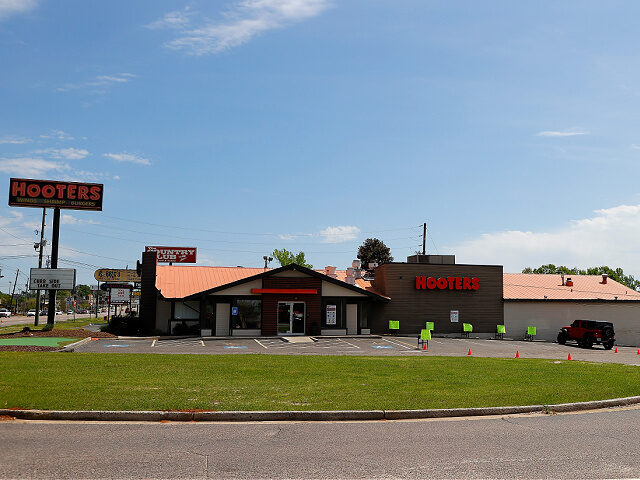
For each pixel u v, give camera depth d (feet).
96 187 131.44
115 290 183.83
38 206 127.44
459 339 134.31
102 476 22.71
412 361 70.23
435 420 35.94
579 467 25.35
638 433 32.71
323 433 31.53
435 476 23.75
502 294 149.28
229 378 49.24
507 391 44.96
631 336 156.56
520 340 145.59
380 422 35.04
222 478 22.90
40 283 125.08
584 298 154.71
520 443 29.81
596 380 53.36
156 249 171.12
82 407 34.65
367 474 23.85
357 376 52.65
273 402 38.22
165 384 44.45
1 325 181.16
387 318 141.08
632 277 316.81
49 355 66.80
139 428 31.73
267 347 98.02
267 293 124.36
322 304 130.82
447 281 144.36
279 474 23.59
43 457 25.18
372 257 282.36
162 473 23.34
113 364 57.93
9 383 42.39
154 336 122.31
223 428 32.35
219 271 145.07
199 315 129.18
